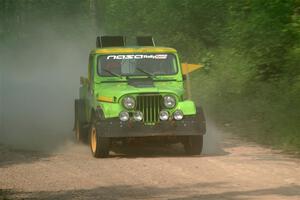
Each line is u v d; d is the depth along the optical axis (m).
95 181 32.88
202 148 43.59
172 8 73.94
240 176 33.47
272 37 56.50
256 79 59.72
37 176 34.38
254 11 56.72
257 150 42.97
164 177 33.50
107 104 40.06
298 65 53.81
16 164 38.19
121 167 36.59
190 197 28.77
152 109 39.88
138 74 43.50
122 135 39.41
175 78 43.66
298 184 31.28
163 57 44.16
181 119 39.91
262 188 30.42
